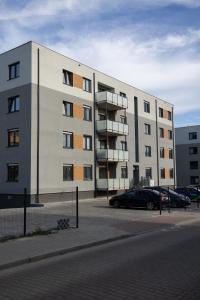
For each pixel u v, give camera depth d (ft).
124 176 132.67
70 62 108.88
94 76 119.24
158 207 80.28
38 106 96.53
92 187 114.21
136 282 23.00
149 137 151.94
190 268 26.40
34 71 96.53
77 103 110.52
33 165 93.81
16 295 20.86
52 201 98.32
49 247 35.01
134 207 85.20
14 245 35.99
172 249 34.50
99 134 119.75
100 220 59.57
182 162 248.73
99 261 29.91
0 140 101.86
